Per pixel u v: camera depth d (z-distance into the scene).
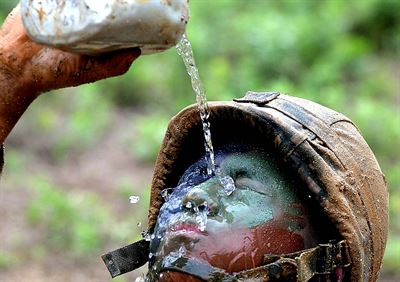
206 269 3.25
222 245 3.28
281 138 3.39
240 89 15.28
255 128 3.46
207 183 3.44
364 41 17.91
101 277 10.17
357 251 3.38
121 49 2.96
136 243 3.82
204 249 3.27
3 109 3.40
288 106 3.60
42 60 3.22
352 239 3.36
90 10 2.75
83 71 3.12
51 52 3.20
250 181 3.44
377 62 17.58
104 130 14.87
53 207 11.56
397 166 12.70
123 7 2.74
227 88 15.32
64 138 14.07
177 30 2.89
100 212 11.53
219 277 3.24
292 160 3.38
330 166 3.44
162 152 3.76
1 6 16.12
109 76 3.13
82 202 11.80
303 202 3.43
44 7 2.83
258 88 15.30
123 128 14.96
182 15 2.89
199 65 16.23
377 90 15.97
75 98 15.57
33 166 13.40
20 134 14.28
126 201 12.13
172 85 16.25
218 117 3.53
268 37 16.52
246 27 17.12
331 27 17.22
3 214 11.67
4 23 3.35
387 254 9.83
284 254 3.33
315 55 16.72
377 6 18.52
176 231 3.33
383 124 13.64
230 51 16.78
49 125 14.50
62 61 3.16
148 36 2.83
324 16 17.41
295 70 16.19
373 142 13.41
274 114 3.44
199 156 3.75
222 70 15.38
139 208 11.85
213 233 3.29
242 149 3.55
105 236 11.05
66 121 14.91
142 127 14.28
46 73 3.22
